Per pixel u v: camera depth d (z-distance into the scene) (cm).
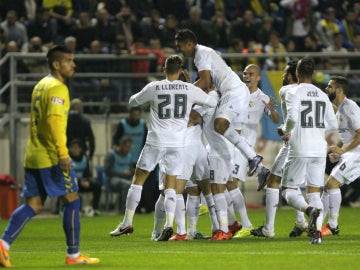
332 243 2747
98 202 4722
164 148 2884
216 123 2928
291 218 4169
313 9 6047
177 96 2877
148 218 4372
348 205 5103
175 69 2884
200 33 5366
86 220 4291
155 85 2886
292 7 5806
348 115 3144
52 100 2108
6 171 4859
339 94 3158
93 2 5566
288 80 2981
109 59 4928
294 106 2706
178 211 2955
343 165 3152
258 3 5978
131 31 5316
